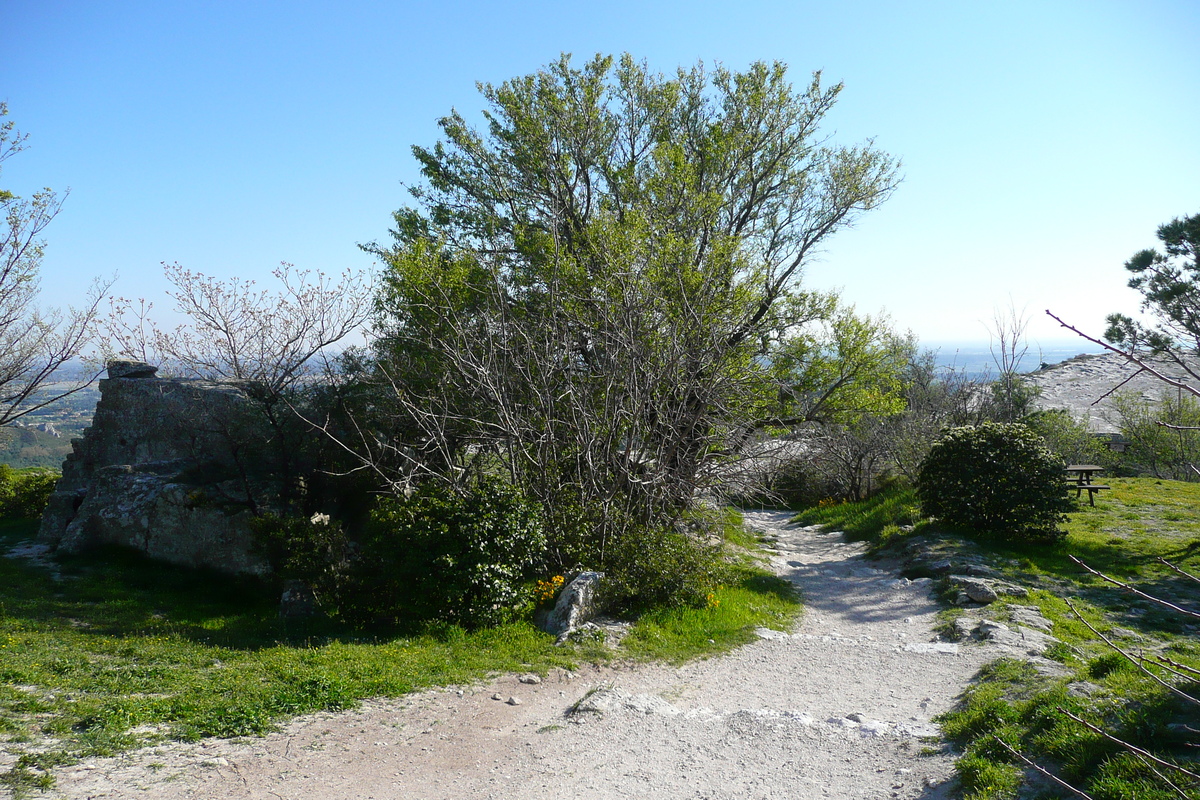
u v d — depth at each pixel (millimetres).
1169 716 5012
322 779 5301
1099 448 26734
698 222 16422
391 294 15453
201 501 13281
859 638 9867
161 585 12305
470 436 12156
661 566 10781
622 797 5176
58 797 4637
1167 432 27453
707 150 17938
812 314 17641
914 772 5281
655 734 6344
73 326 16547
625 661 8578
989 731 5562
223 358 15711
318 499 15008
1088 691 6012
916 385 26641
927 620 10461
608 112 18750
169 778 5082
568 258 14383
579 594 9586
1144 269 11953
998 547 13773
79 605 10688
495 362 11750
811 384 17141
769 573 14336
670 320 11805
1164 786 4098
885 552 15375
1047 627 9367
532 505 10414
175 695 6598
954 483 14930
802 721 6520
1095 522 16047
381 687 7172
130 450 15773
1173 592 11062
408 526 9609
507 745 6090
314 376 15422
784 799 5074
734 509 16594
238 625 10234
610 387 11117
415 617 9531
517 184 18438
